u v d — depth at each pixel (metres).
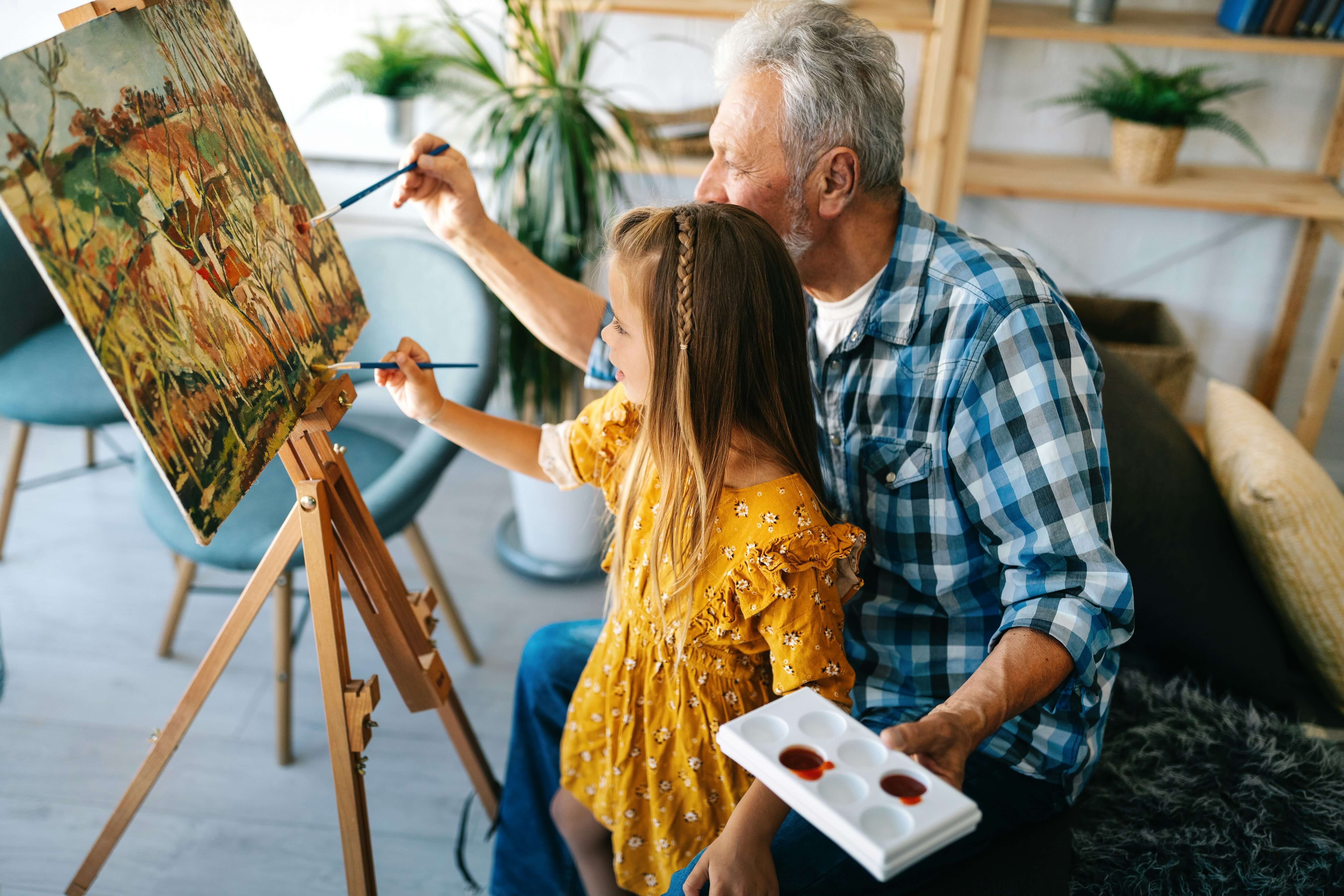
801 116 1.00
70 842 1.51
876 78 1.00
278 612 1.58
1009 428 1.00
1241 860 1.10
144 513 1.58
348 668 1.09
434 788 1.66
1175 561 1.36
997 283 1.02
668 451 0.96
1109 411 1.44
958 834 0.70
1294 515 1.31
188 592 1.85
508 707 1.83
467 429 1.16
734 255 0.93
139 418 0.74
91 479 2.45
